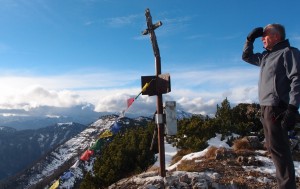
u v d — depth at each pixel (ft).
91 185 69.41
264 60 16.93
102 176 70.54
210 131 76.43
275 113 15.80
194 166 45.50
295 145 58.08
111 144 80.94
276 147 15.90
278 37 16.55
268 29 16.75
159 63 33.58
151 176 35.88
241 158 46.93
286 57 15.67
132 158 72.59
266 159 48.83
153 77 33.55
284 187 15.62
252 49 18.02
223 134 74.64
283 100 15.84
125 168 70.79
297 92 14.76
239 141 57.67
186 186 33.22
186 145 72.08
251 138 57.62
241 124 76.38
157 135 36.45
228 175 40.45
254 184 37.42
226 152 50.98
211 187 34.86
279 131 15.79
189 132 78.23
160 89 33.14
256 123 80.18
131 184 34.50
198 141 70.23
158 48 33.63
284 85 15.94
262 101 16.51
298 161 52.24
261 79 16.83
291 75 15.29
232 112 82.89
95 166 76.79
